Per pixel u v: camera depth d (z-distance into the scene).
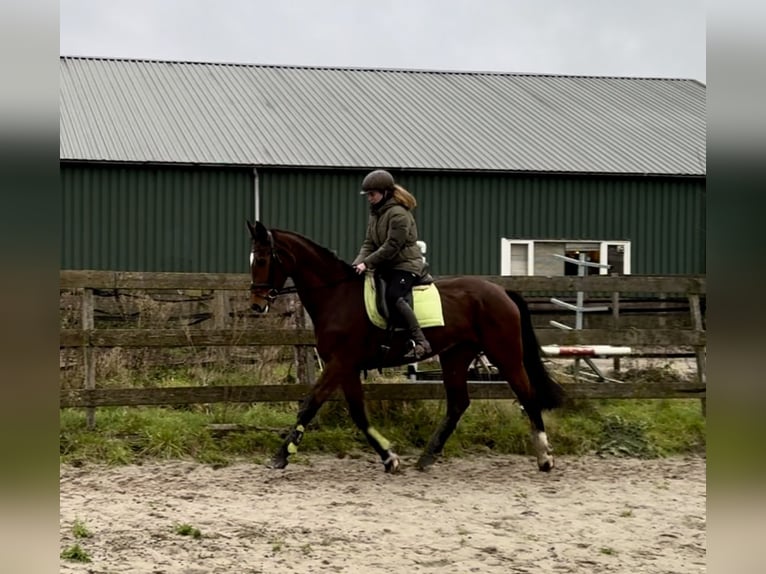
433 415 8.31
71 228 18.06
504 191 19.81
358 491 6.68
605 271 20.34
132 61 23.64
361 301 7.12
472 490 6.82
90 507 5.95
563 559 5.04
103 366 8.78
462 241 19.62
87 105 20.55
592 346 8.90
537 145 21.00
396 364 7.26
